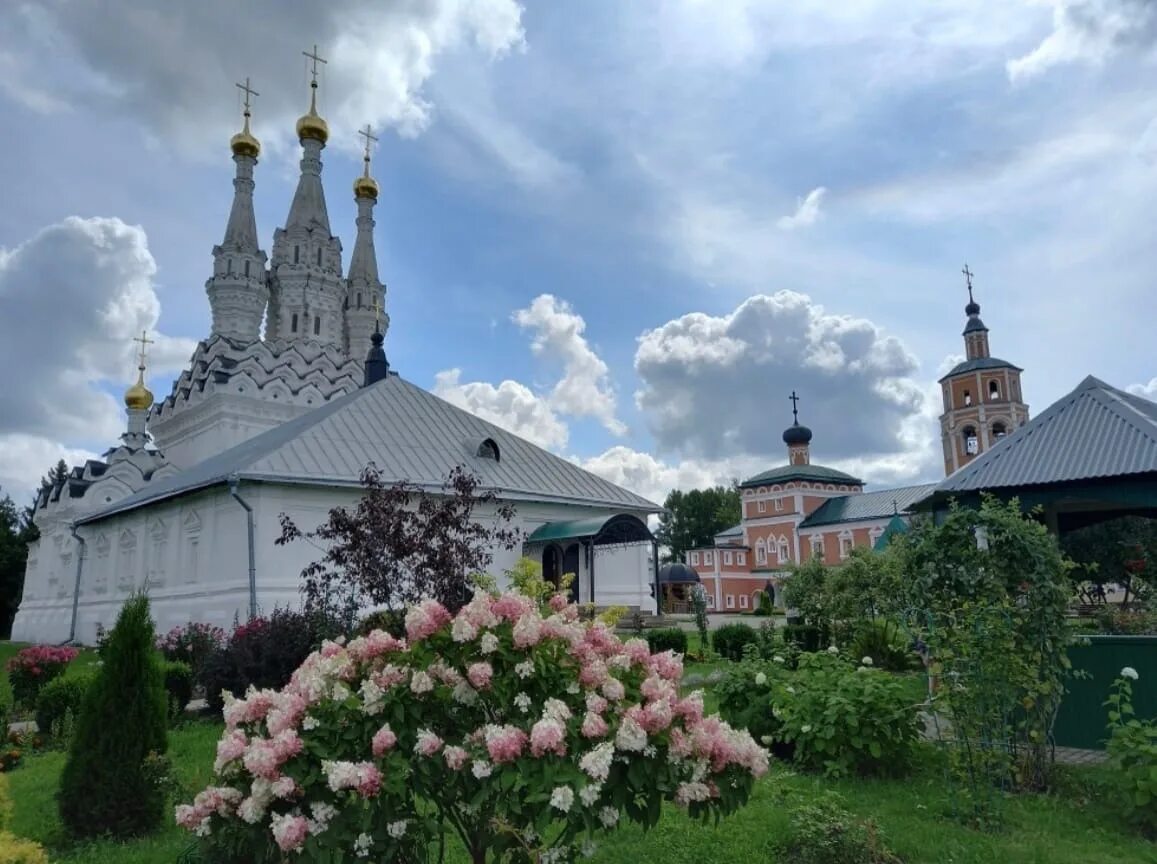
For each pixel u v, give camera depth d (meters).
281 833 3.15
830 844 4.99
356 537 10.20
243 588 18.17
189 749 9.08
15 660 14.07
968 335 54.59
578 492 25.67
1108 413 9.42
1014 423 50.06
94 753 5.96
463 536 11.38
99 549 28.97
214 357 41.50
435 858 4.98
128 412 46.97
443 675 3.66
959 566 6.65
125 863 5.41
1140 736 5.75
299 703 3.50
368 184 57.28
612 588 26.83
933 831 5.47
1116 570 16.75
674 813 5.93
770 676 8.15
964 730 6.11
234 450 26.45
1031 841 5.29
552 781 3.16
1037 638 6.36
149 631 6.41
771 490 58.16
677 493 85.06
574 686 3.61
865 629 14.22
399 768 3.35
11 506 49.94
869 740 6.77
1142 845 5.18
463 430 25.67
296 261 49.81
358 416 23.36
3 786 4.34
